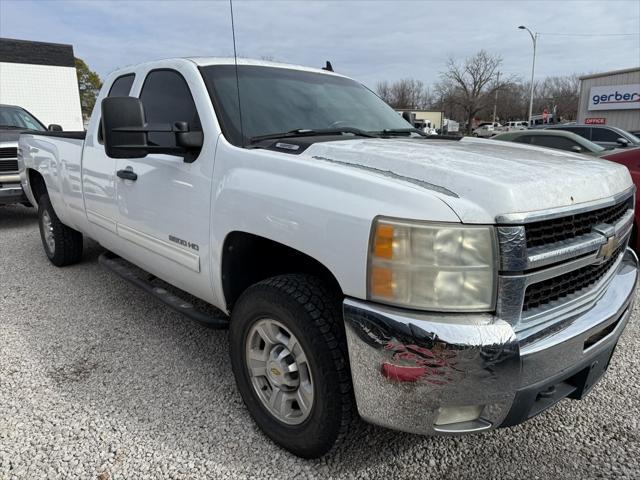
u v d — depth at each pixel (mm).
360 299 1907
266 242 2570
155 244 3180
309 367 2160
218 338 3645
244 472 2281
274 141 2609
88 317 4016
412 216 1772
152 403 2816
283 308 2186
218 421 2652
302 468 2305
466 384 1765
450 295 1762
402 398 1842
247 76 3117
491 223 1756
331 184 2051
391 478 2256
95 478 2240
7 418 2664
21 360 3305
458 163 2061
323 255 2008
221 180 2564
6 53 24500
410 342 1770
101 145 3779
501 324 1770
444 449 2453
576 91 68625
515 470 2316
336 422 2123
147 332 3736
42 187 5273
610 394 2941
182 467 2311
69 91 26734
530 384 1854
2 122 8453
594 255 2092
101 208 3836
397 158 2113
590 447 2475
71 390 2945
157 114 3215
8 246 6340
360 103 3527
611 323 2211
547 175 1989
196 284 2902
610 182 2250
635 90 28734
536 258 1802
